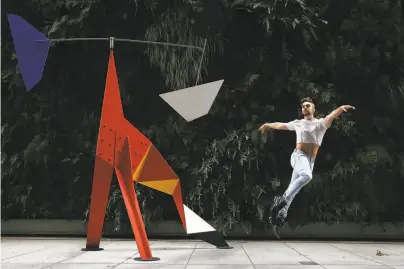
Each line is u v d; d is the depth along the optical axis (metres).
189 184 8.11
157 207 8.11
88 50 8.45
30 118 8.58
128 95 8.42
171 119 8.29
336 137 8.02
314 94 7.96
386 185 7.93
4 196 8.45
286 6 7.98
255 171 8.00
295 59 8.24
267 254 6.27
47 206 8.44
